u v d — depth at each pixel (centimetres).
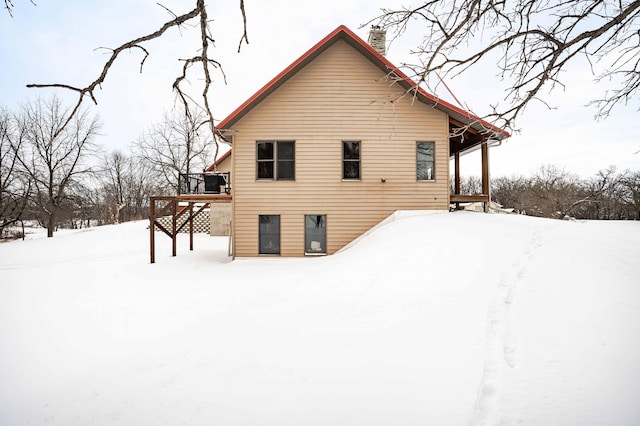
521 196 3591
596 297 426
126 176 5034
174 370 374
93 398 332
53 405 325
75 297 713
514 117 331
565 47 293
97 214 4781
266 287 707
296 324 476
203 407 305
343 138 1190
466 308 456
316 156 1190
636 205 2472
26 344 473
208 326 498
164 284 823
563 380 290
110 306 641
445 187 1192
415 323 438
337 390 314
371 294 564
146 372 376
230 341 438
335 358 373
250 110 1191
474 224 899
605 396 266
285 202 1188
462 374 320
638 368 292
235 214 1187
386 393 304
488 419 260
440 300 499
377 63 1173
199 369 372
